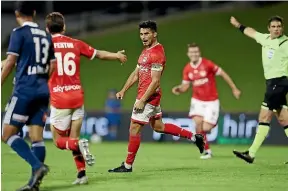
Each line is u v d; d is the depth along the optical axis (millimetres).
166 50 95625
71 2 102688
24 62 23656
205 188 25484
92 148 54844
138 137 31797
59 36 27484
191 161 39875
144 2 105812
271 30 35062
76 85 27703
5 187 26406
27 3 24125
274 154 48156
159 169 33781
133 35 101750
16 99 23594
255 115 61469
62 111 27453
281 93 35281
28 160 23297
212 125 43938
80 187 25859
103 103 84250
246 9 104938
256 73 89188
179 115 62219
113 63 94125
